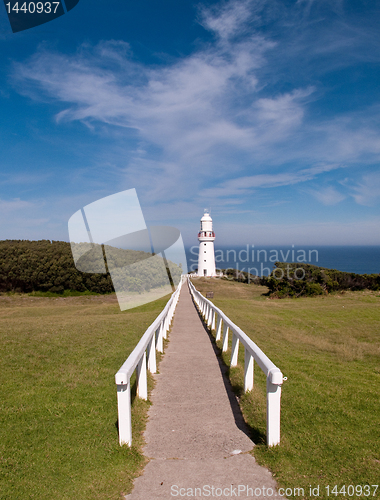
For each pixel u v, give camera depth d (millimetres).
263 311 24078
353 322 20422
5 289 40219
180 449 4219
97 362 8320
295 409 5547
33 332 12320
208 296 32531
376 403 6023
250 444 4344
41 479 3492
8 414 5133
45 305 34719
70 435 4453
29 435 4461
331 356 12094
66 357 8805
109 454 3971
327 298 35000
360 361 11586
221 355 9312
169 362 8672
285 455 3980
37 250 41812
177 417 5230
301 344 14039
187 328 14422
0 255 40531
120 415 4148
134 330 13023
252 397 5707
